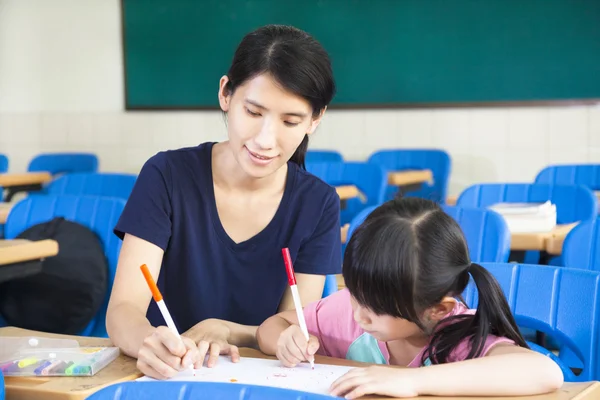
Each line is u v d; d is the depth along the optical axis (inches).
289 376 44.5
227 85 50.7
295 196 58.9
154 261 56.0
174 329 45.4
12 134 244.4
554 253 99.3
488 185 119.7
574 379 57.8
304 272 59.6
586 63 191.6
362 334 51.4
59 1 236.4
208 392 29.0
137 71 230.4
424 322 43.1
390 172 178.9
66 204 93.0
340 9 211.6
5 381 44.5
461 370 39.6
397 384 38.9
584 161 193.9
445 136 205.9
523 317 56.9
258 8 217.9
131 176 130.6
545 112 196.2
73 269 86.7
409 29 206.2
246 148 49.6
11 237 95.1
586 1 190.2
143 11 228.2
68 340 52.5
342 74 213.5
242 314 59.4
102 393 29.6
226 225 58.3
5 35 242.2
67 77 237.8
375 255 41.3
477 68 201.3
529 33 195.9
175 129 228.1
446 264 42.0
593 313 53.8
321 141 217.3
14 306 87.5
